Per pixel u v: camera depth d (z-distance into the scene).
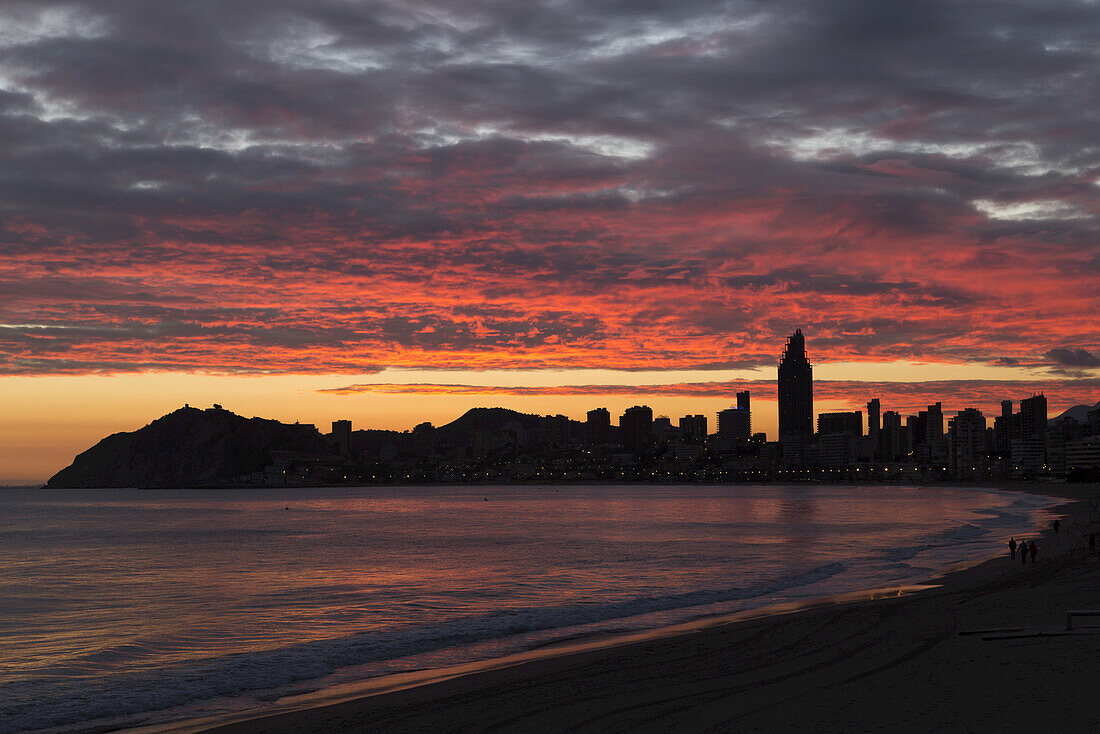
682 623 34.00
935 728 14.41
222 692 23.31
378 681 23.95
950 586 42.69
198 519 185.50
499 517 182.12
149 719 20.55
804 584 48.53
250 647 32.47
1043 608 30.42
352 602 45.78
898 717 15.28
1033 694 16.47
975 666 19.72
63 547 99.75
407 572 63.62
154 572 67.19
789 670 21.00
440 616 39.84
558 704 18.38
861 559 66.69
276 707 21.14
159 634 36.09
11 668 28.89
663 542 94.00
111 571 68.62
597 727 16.05
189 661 29.59
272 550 90.25
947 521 137.88
